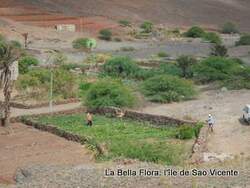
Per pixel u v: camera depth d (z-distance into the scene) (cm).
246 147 3659
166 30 15350
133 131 4241
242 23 18125
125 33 14262
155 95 5409
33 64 7475
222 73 6681
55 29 13850
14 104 5206
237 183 2503
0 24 13050
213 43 12488
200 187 2450
